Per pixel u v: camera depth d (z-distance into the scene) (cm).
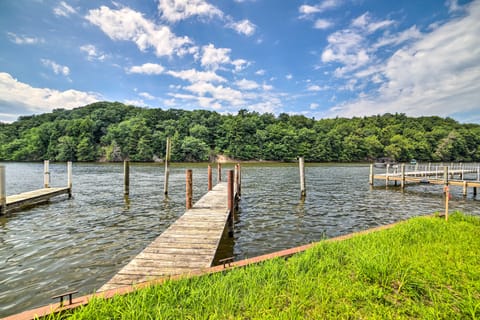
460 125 10525
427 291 318
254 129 7862
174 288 302
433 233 569
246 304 279
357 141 7862
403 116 11994
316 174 3309
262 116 9525
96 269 538
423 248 466
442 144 7906
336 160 7562
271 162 7150
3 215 991
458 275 357
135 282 370
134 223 906
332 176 3000
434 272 366
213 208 891
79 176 2670
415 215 1096
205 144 6812
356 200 1449
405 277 336
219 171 1847
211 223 693
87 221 930
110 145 6241
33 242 700
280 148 7250
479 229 619
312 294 310
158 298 280
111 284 365
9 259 585
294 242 725
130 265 430
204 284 322
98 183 2077
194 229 639
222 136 7500
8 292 445
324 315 270
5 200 999
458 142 7912
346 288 319
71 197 1437
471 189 2080
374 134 8938
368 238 523
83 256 606
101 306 265
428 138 8462
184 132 7450
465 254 437
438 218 740
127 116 8375
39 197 1193
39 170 3481
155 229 833
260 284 323
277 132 7638
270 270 358
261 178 2702
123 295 289
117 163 5716
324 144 7469
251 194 1625
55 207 1173
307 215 1062
